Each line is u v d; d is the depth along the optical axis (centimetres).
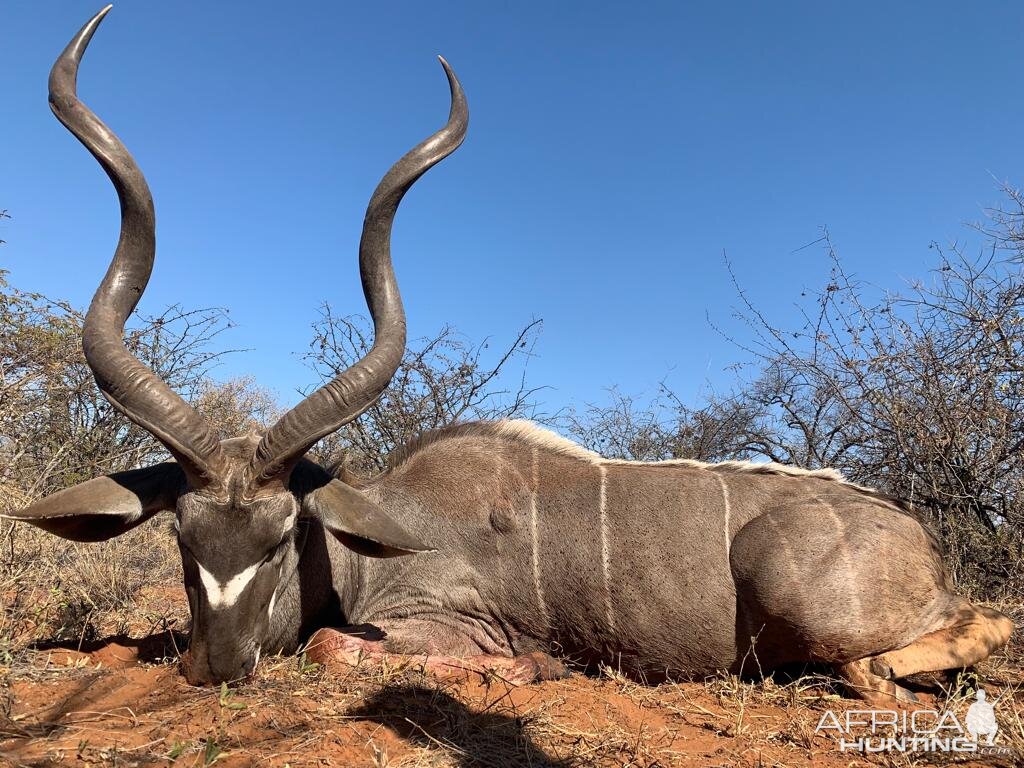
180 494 159
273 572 162
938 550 185
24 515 152
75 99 167
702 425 412
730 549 181
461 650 190
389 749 128
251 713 137
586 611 186
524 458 202
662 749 139
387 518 169
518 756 131
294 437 155
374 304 180
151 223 169
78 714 133
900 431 282
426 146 181
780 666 186
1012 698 165
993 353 278
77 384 296
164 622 201
